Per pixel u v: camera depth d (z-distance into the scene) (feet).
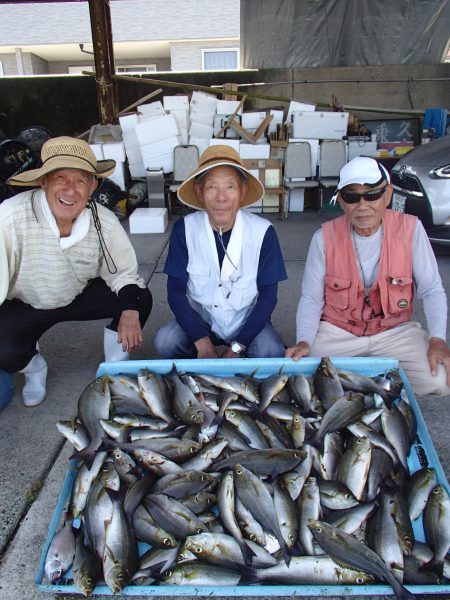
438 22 27.94
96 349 11.14
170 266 8.68
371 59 29.25
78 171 7.41
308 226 20.63
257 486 5.82
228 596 5.58
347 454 6.25
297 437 6.68
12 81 31.53
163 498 5.82
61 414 8.88
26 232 7.84
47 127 32.50
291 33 28.99
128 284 9.00
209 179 7.64
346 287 8.16
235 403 7.24
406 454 6.57
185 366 7.86
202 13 54.19
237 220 8.20
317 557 5.40
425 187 15.60
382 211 7.52
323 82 29.66
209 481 6.05
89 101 32.01
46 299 8.54
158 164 22.52
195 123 23.18
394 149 23.16
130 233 20.17
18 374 10.27
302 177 21.90
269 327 8.88
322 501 5.95
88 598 5.61
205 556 5.40
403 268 7.93
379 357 7.98
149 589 5.16
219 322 8.79
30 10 55.26
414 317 12.16
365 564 5.20
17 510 6.92
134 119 22.53
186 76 31.19
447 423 8.43
